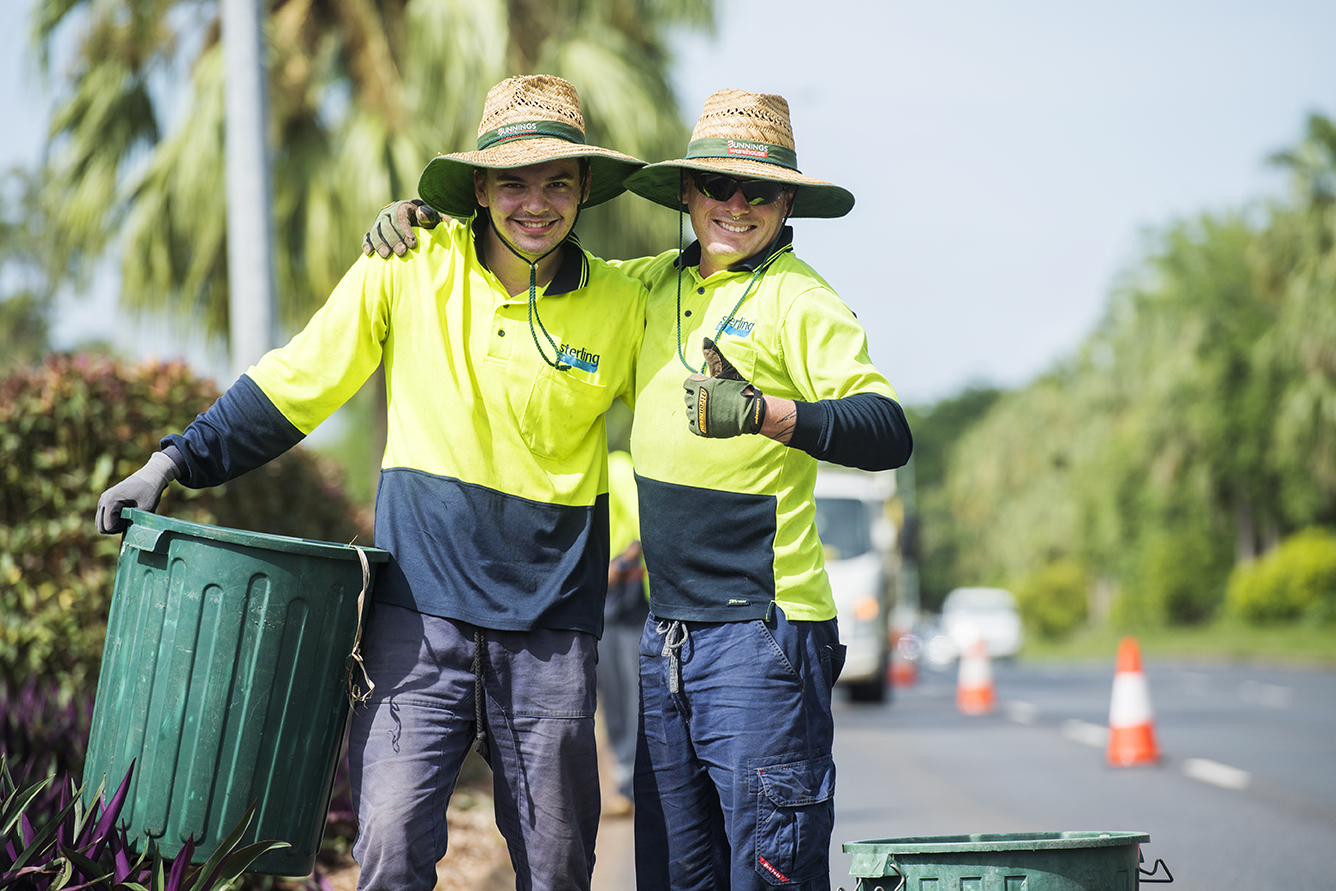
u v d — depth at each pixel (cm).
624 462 1581
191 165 2255
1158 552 10200
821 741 687
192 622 646
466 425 683
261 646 647
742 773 670
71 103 2394
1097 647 10188
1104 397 10494
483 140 704
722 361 622
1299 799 1761
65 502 1220
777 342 686
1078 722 2912
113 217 2375
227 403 682
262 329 1484
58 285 2483
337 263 2280
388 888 652
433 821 664
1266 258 7694
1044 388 13500
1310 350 7706
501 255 700
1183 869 1331
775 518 685
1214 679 4556
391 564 681
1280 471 9025
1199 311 9238
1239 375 9138
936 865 600
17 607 1182
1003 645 8694
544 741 682
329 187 2272
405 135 2297
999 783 1933
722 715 679
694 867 715
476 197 718
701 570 689
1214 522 9994
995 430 14188
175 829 648
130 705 658
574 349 696
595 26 2623
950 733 2697
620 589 1593
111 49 2350
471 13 2352
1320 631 8112
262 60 1503
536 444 689
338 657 668
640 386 712
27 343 6375
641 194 768
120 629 669
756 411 612
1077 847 598
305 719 660
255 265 1484
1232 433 9106
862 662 3400
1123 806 1712
